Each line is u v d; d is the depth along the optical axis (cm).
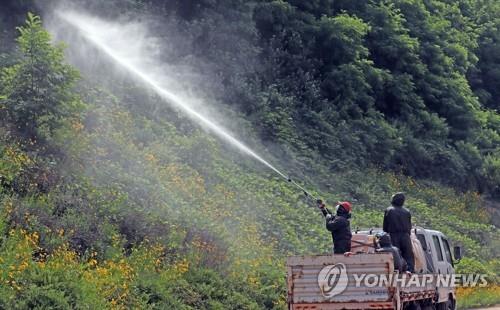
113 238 1434
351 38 3259
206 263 1596
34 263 1188
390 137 3253
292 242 2039
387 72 3447
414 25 3912
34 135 1606
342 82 3209
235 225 1914
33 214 1355
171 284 1412
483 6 4862
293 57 3159
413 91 3669
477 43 4491
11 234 1230
